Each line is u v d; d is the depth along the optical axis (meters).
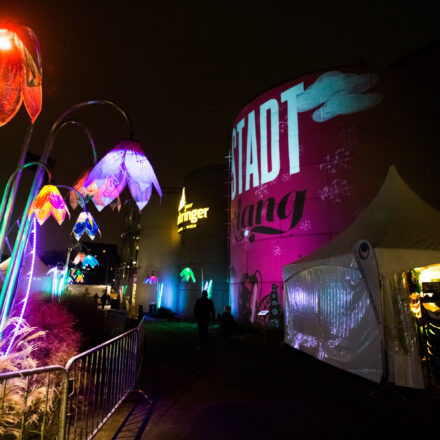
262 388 6.41
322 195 14.34
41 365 4.77
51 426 3.55
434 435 4.26
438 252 6.45
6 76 1.81
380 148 13.94
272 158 16.20
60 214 3.81
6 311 3.60
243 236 17.36
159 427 4.44
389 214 7.62
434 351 6.11
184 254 27.16
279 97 16.42
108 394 4.64
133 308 9.90
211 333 16.02
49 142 3.86
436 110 14.87
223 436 4.20
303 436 4.22
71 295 10.79
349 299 7.33
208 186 26.94
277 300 14.53
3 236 3.31
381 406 5.39
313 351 8.72
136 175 2.84
